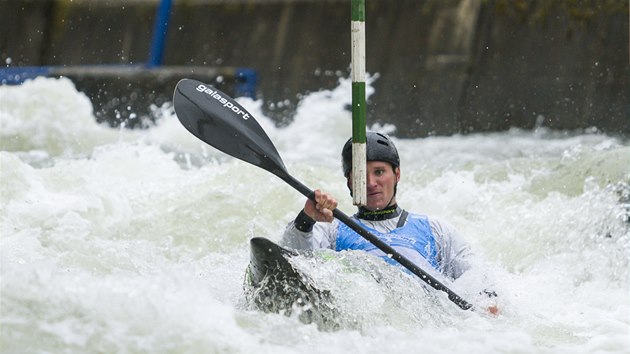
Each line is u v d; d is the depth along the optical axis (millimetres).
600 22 54469
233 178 28547
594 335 18219
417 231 20797
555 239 25219
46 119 39156
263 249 17688
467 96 56875
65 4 69188
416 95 58562
